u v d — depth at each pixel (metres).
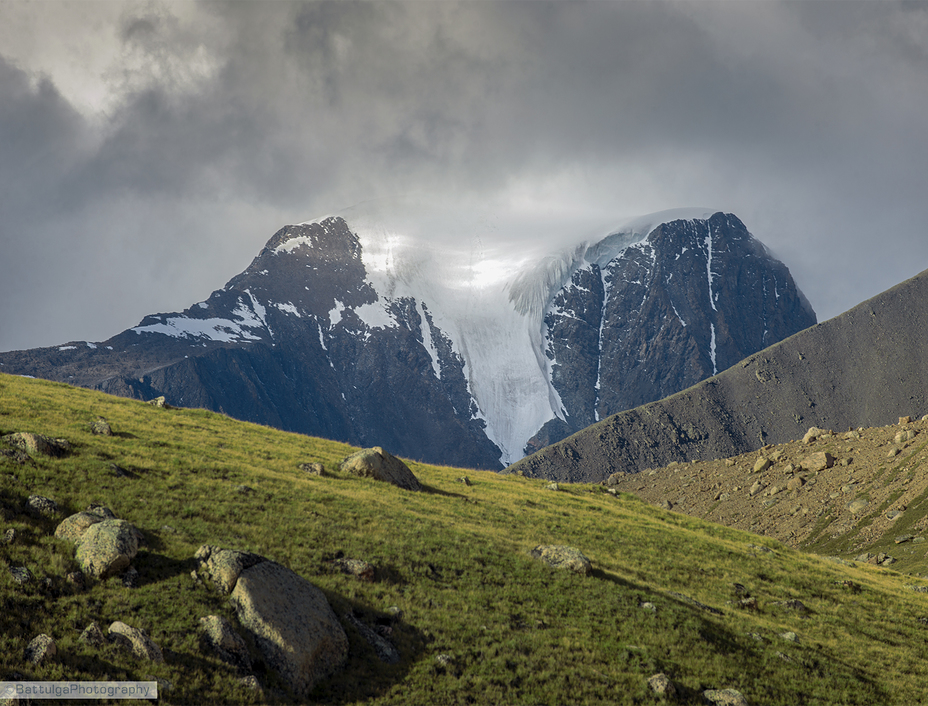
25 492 26.98
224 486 35.91
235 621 22.98
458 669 24.95
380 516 37.53
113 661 19.56
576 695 24.72
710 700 26.12
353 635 24.95
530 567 35.06
